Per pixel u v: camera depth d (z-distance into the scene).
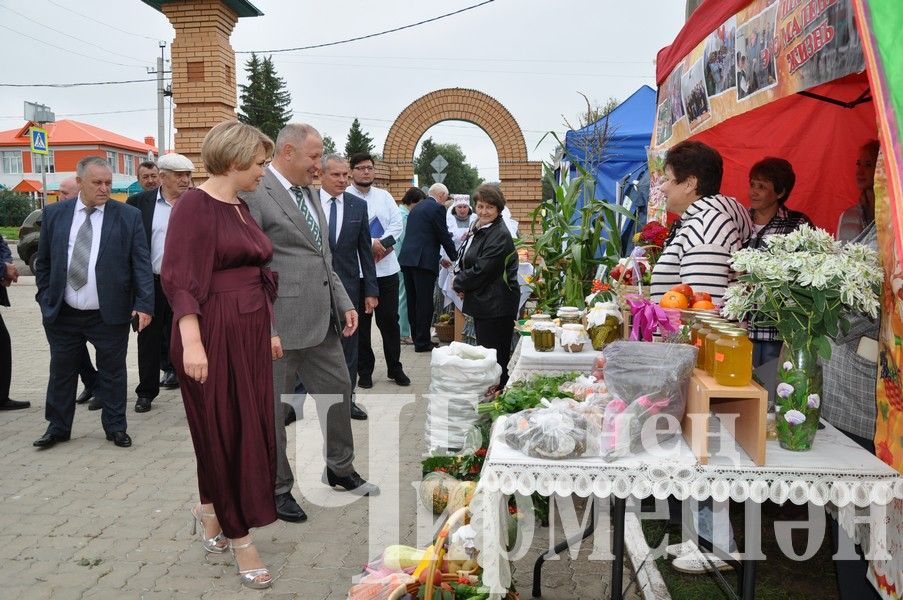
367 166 7.08
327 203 5.54
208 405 3.11
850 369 2.87
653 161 5.54
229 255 3.12
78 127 57.62
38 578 3.28
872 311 2.19
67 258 4.92
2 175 57.25
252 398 3.17
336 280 4.07
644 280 4.14
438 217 8.03
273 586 3.22
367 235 5.68
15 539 3.67
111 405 5.13
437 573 2.55
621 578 2.61
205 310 3.11
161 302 5.94
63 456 4.90
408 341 9.37
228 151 3.10
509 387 3.53
